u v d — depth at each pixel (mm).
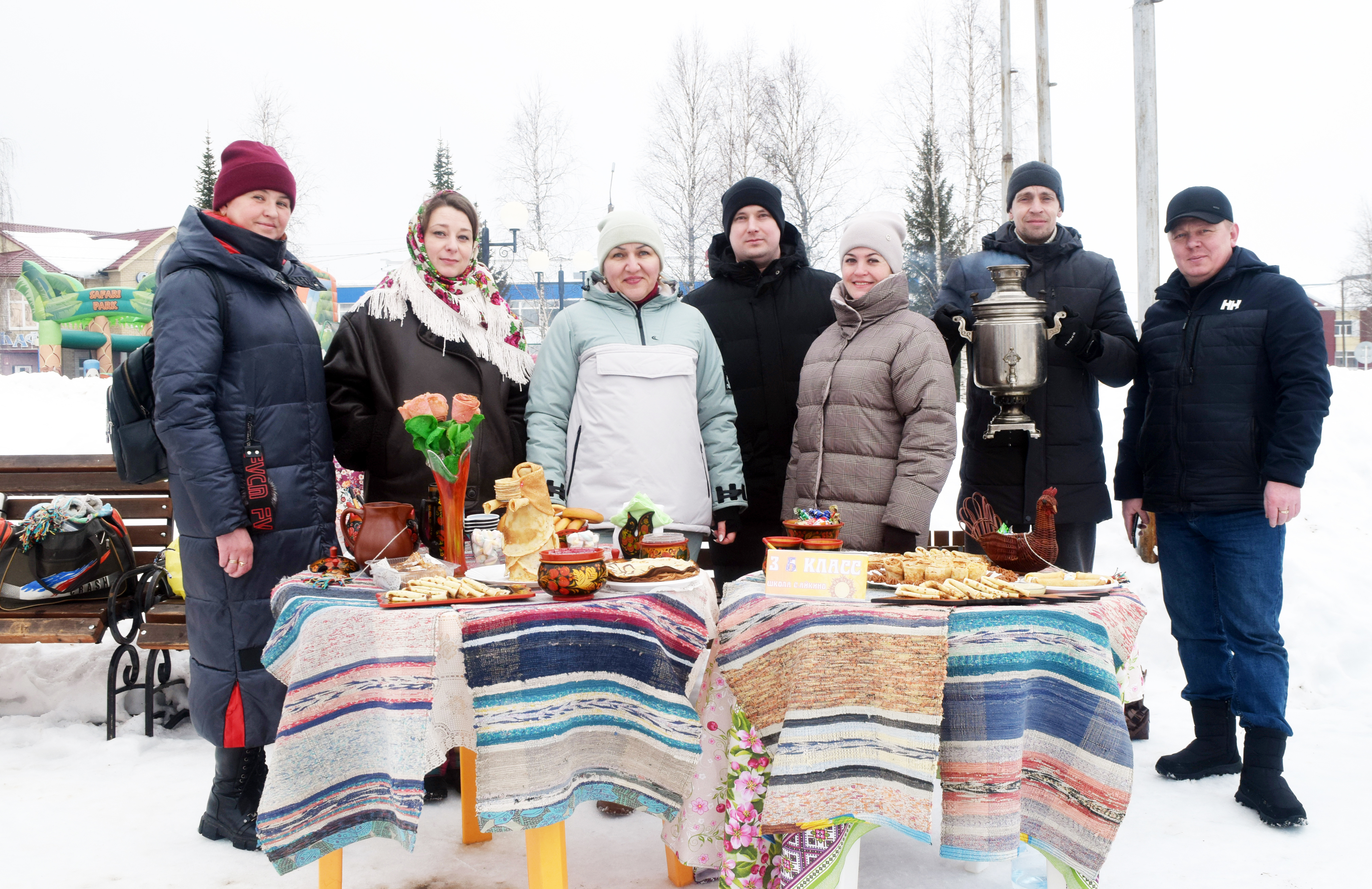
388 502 2807
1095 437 3385
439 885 2514
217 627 2699
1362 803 2961
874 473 3043
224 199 2805
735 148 24906
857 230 3141
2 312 39344
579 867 2627
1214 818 2896
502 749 1909
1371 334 43312
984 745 2018
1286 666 2982
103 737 3645
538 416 3137
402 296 3131
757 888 2229
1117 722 2002
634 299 3195
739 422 3656
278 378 2768
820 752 2014
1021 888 2436
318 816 1999
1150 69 7723
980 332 3010
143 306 22859
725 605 2309
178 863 2625
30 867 2592
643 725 2055
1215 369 3080
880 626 2029
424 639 1972
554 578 2094
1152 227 7781
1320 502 5301
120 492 4367
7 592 3689
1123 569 4973
